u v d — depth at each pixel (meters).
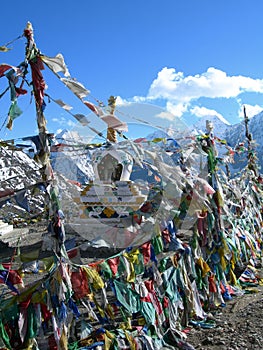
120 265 4.67
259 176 10.88
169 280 5.51
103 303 4.47
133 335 4.67
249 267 8.43
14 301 3.80
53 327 3.89
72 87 4.03
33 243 10.91
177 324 5.49
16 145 3.90
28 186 3.90
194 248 6.16
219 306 6.51
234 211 8.95
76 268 4.23
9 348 3.70
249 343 5.04
